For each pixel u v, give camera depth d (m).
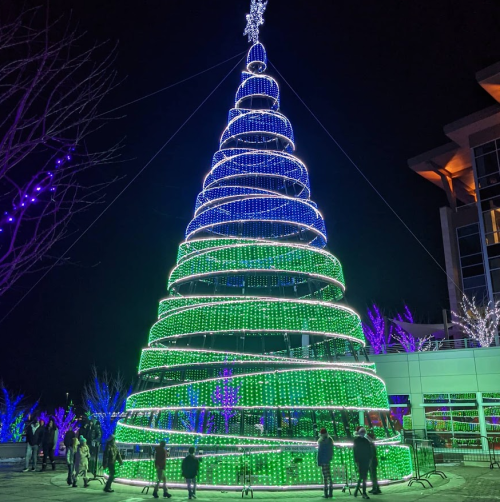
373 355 30.25
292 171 21.64
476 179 42.16
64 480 15.81
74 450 14.84
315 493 12.75
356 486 12.52
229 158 21.12
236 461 13.70
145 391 16.44
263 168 21.12
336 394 15.09
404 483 14.94
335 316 17.27
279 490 13.20
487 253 40.03
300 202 19.84
